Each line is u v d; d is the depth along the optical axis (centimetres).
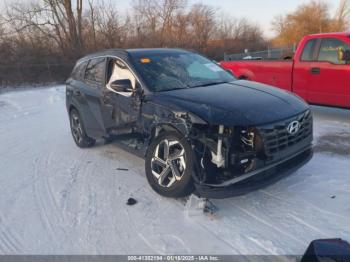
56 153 601
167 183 387
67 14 2397
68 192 436
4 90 1788
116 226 352
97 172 498
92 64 562
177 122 366
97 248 318
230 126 337
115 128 486
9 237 343
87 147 620
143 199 405
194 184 354
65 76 2069
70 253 313
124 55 482
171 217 363
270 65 806
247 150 343
